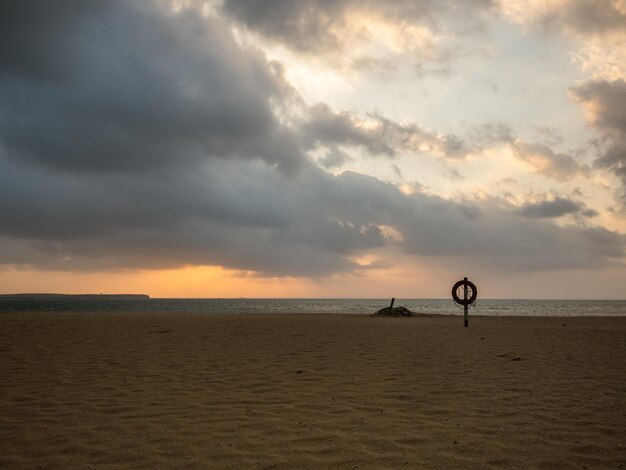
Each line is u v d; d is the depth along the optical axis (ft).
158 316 81.30
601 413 18.48
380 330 55.31
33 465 13.19
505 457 13.74
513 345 41.37
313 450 14.28
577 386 23.53
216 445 14.74
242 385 23.61
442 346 40.14
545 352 36.60
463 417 17.90
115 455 13.92
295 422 17.21
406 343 42.09
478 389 22.77
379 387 23.21
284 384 23.88
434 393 21.93
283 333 49.57
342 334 49.47
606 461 13.48
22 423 17.17
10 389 22.57
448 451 14.21
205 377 25.61
